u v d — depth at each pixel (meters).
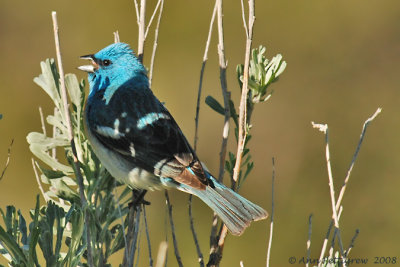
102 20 13.84
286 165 13.77
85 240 6.50
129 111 7.69
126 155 7.42
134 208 7.03
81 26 13.87
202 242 11.89
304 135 14.03
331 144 13.96
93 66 8.26
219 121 13.58
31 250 5.75
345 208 13.03
